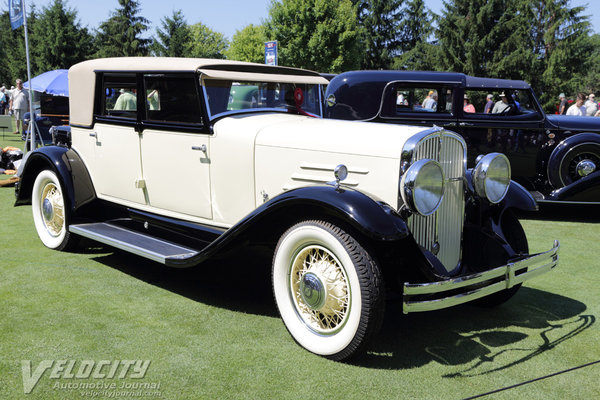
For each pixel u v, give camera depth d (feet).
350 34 104.06
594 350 9.82
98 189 14.73
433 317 11.41
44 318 10.57
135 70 12.92
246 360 9.04
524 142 22.99
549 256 10.28
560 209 24.89
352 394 8.02
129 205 13.87
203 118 11.75
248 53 158.61
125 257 15.19
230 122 11.72
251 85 12.68
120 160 13.80
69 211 14.55
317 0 104.22
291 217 10.21
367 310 8.46
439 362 9.20
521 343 10.09
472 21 117.91
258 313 11.21
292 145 10.69
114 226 14.30
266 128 11.27
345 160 10.05
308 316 9.62
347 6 106.93
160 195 12.99
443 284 8.45
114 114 13.89
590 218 22.62
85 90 14.60
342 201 8.66
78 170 14.79
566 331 10.70
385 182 9.59
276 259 9.76
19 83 47.09
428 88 23.29
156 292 12.34
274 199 9.48
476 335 10.46
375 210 8.60
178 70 11.87
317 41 104.17
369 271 8.49
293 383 8.30
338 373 8.67
